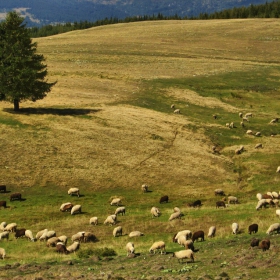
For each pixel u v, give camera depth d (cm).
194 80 16288
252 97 15162
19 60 10812
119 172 8919
